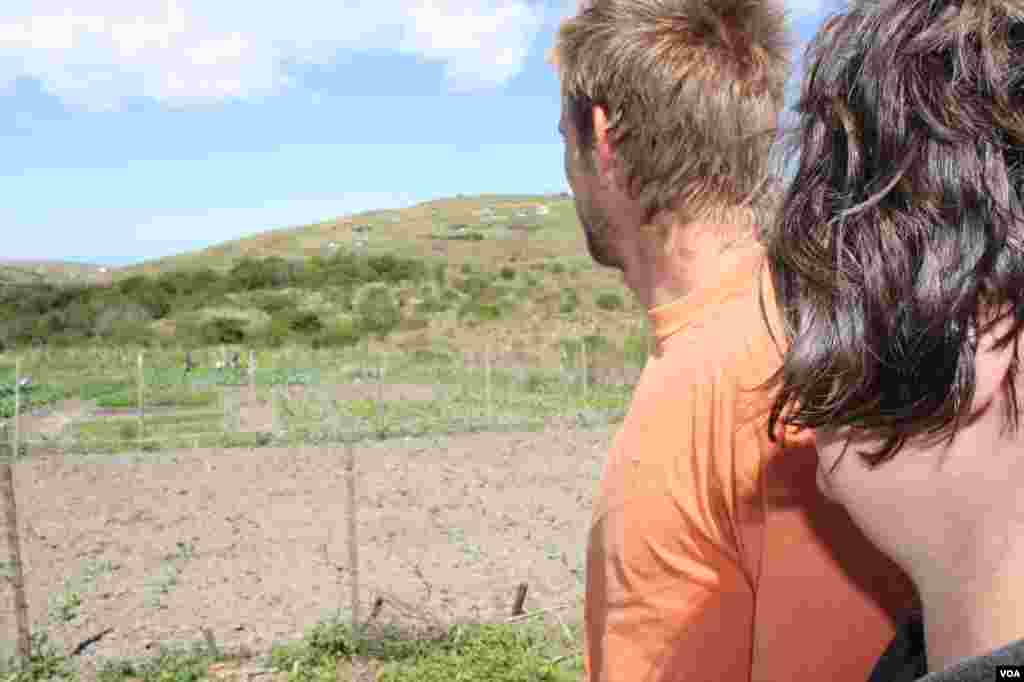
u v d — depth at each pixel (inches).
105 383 1133.1
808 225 18.2
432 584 343.9
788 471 34.7
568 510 464.4
